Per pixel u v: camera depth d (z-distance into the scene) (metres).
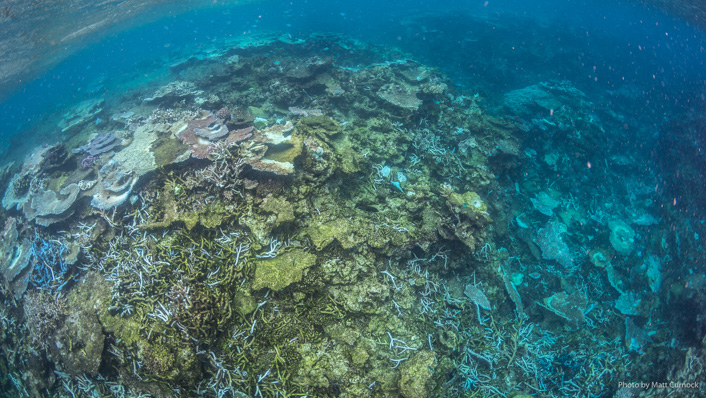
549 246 3.04
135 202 1.91
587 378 2.33
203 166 1.98
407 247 2.14
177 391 1.56
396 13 13.00
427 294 2.16
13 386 2.12
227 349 1.62
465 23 8.54
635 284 2.95
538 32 8.50
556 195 3.51
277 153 1.92
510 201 3.35
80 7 5.64
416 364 1.64
